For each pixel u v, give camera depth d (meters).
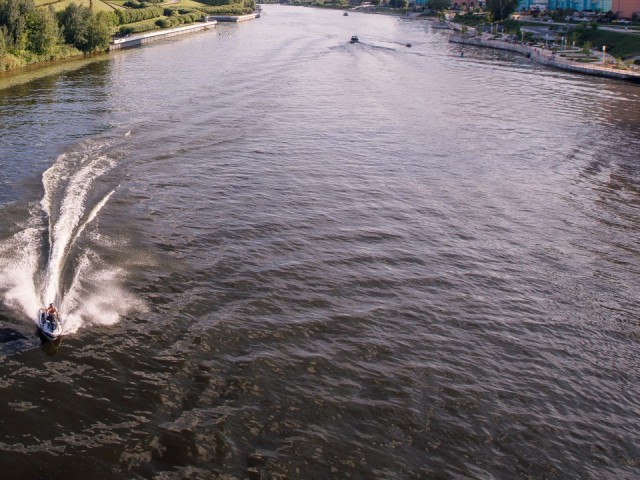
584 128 68.94
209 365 26.17
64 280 31.78
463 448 22.58
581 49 135.12
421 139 62.06
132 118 63.72
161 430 22.64
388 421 23.62
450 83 96.25
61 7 124.94
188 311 29.92
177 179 47.31
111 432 22.47
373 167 52.78
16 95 73.94
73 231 37.03
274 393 24.75
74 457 21.34
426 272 35.25
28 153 50.59
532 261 37.28
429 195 46.88
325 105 75.75
